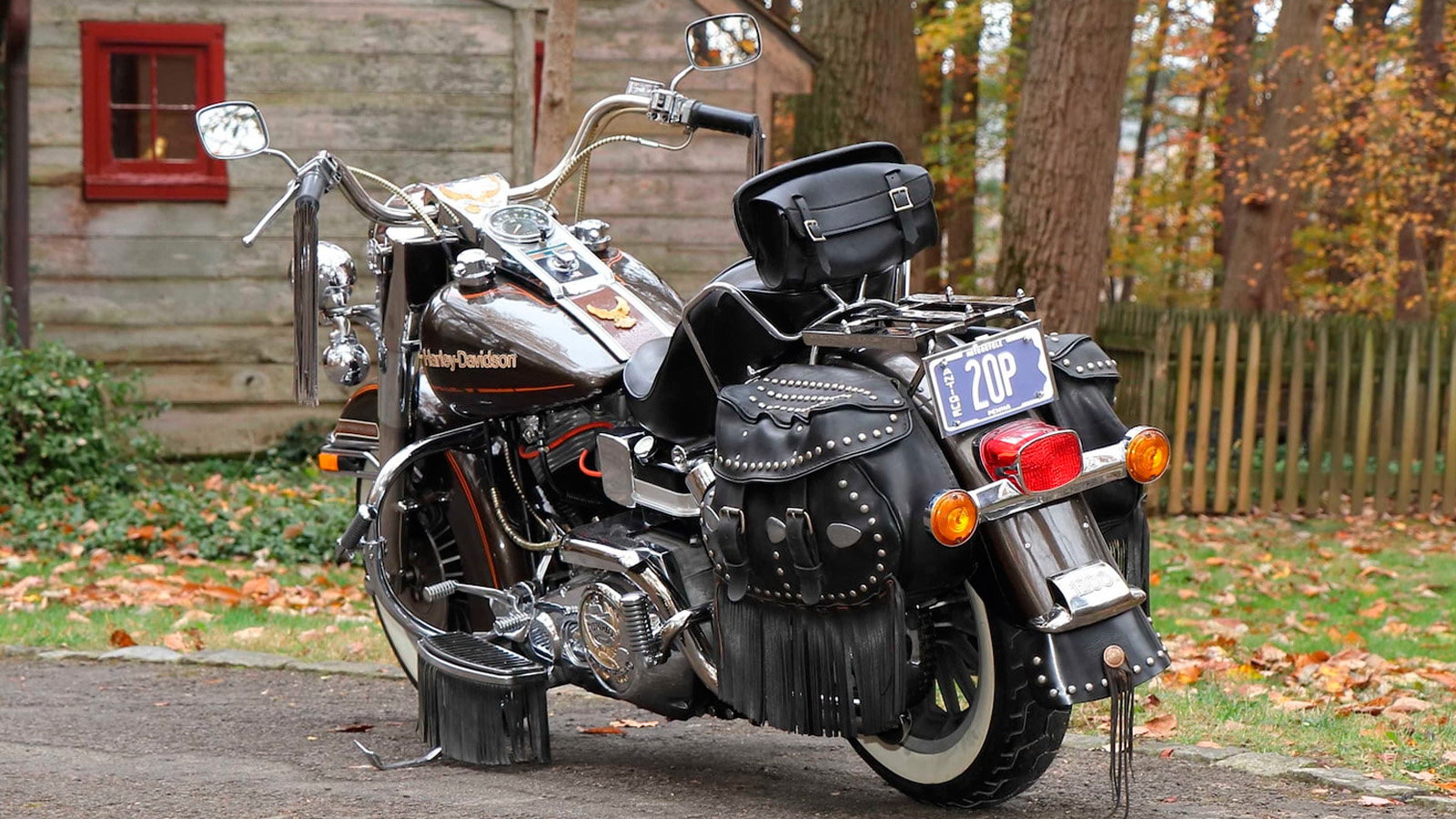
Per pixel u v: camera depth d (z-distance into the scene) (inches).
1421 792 165.6
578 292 177.2
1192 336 457.1
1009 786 149.1
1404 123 756.0
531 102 520.1
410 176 518.0
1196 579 347.3
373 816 152.5
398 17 513.7
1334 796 165.5
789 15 1059.3
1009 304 142.1
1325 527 439.5
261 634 263.9
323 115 513.3
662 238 534.3
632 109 193.6
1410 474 457.4
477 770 176.1
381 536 194.5
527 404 173.0
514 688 171.9
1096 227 449.1
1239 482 460.4
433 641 181.5
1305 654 254.1
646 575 159.0
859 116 532.7
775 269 146.7
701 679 157.8
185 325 508.1
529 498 182.4
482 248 184.5
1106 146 447.2
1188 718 202.4
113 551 359.6
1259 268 784.3
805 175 148.6
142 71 506.3
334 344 208.1
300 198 175.3
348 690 227.0
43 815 153.0
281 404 513.3
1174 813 157.6
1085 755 183.3
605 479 167.8
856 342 141.1
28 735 193.9
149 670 240.8
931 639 151.6
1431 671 244.5
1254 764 176.7
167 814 153.3
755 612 145.6
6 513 386.3
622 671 163.0
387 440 193.2
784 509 138.6
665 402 159.5
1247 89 931.3
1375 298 886.4
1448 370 456.8
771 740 195.0
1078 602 132.8
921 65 977.5
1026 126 452.4
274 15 509.0
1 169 477.4
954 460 137.2
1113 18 441.7
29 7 462.3
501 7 517.0
